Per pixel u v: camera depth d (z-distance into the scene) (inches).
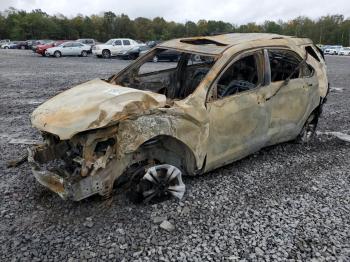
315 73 221.0
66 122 132.8
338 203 161.2
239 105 169.6
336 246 129.3
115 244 126.5
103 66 819.4
